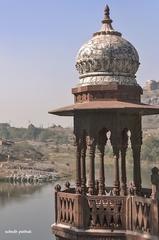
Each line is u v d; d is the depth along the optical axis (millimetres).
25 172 161375
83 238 14125
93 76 15172
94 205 14211
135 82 15359
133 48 15461
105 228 14055
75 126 15305
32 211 75875
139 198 13594
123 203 14000
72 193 14984
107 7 15820
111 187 17047
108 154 153500
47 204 84750
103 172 15523
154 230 12961
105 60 14945
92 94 14906
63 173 166875
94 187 15203
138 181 15477
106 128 14656
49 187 123750
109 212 14078
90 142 14758
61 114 16156
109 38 15281
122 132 15422
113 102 14508
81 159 15258
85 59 15266
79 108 14234
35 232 58094
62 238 14930
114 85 14742
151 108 14055
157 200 13039
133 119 15133
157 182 13148
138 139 15336
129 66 15156
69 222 14688
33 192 109688
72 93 15680
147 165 161375
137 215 13656
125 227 13914
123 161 15695
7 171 163125
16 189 118688
